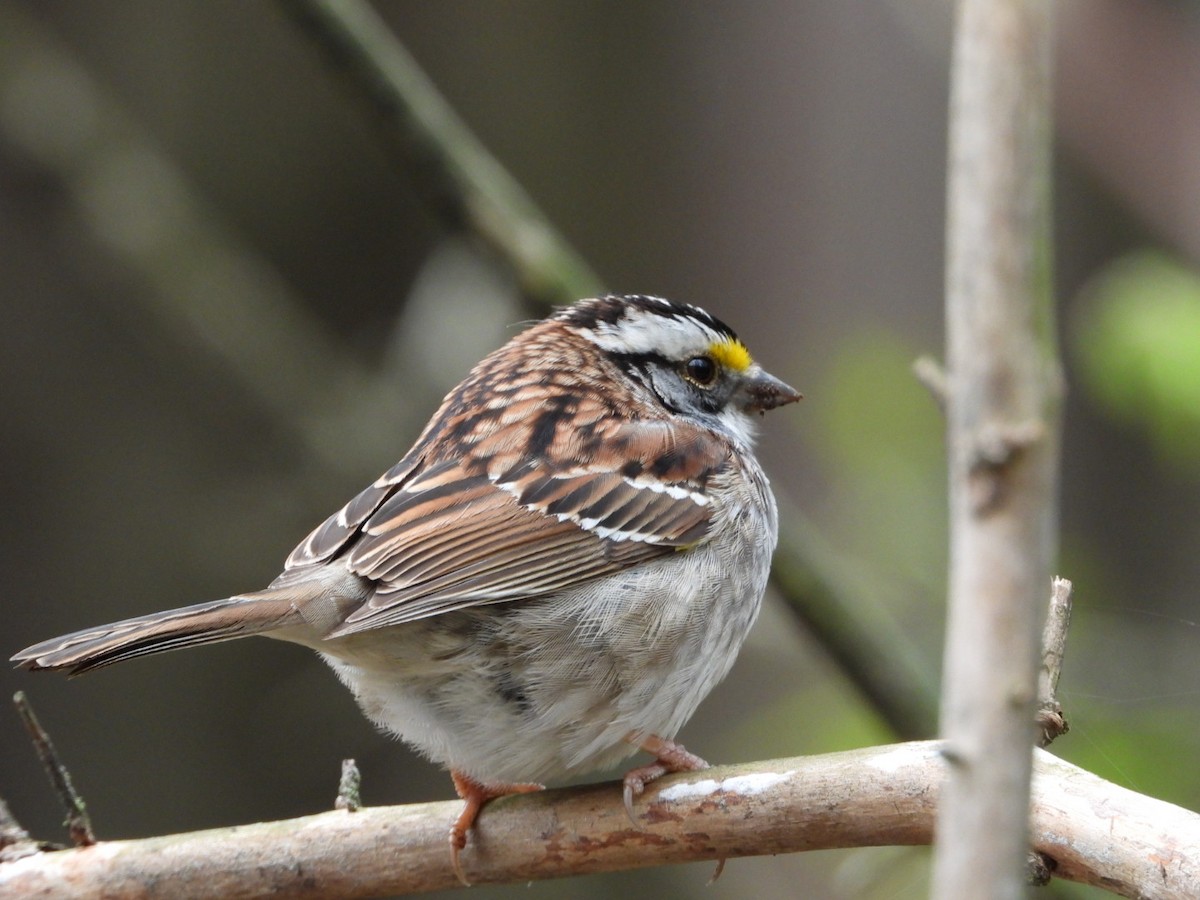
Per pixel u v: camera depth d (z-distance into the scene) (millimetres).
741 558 7230
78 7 12812
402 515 6777
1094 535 12562
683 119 13273
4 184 12289
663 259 13141
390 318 12969
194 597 11961
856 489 11320
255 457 12273
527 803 6254
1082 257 12820
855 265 13289
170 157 12852
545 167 12969
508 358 7938
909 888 9164
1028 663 3252
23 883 6324
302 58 12961
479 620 6590
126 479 12047
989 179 3277
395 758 12141
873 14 13367
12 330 12039
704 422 8125
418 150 9273
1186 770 8875
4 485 11828
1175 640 9938
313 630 6383
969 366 3295
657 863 6043
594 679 6652
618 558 6914
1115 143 10672
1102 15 10617
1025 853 3264
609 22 13188
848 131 13422
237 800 11844
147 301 12250
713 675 7074
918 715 9078
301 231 12961
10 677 11656
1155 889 5008
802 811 5723
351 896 6328
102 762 11680
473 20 12969
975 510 3281
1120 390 9719
